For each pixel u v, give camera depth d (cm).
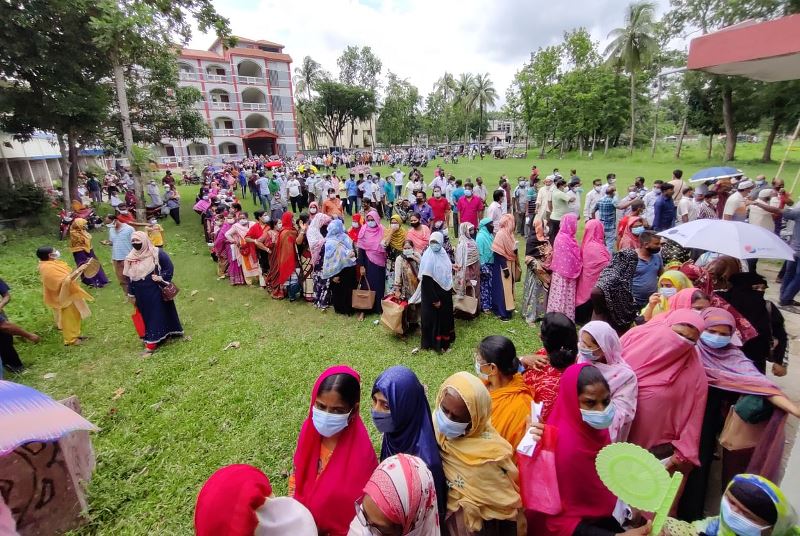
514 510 193
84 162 3019
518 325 613
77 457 323
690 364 258
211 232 1153
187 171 3381
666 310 340
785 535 154
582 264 549
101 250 1155
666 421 258
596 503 203
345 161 4178
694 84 2975
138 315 570
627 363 272
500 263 629
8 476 272
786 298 625
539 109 4481
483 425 196
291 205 1822
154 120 1848
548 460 206
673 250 524
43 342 605
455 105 6956
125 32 1163
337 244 652
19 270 927
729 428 270
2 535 182
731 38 243
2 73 1198
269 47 5222
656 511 161
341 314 688
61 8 1111
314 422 208
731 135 2858
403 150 5284
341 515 205
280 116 5147
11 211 1358
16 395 175
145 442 387
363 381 478
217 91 4675
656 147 4381
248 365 522
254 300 774
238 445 381
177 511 316
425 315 534
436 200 1116
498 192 840
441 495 197
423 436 202
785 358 332
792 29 216
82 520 302
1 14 1054
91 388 483
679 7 2905
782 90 2438
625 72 3869
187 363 532
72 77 1287
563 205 962
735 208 744
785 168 2402
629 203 897
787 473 177
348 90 5394
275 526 159
